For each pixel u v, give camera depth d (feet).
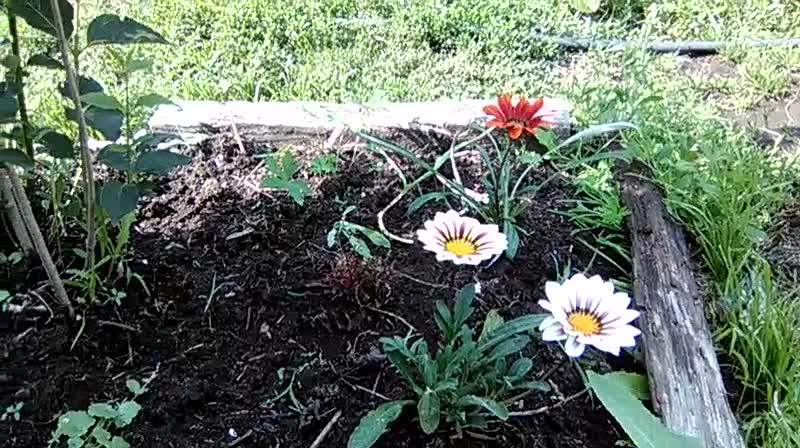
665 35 3.36
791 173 2.63
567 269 2.18
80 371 1.90
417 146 2.56
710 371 1.96
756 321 2.11
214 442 1.79
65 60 1.77
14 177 1.87
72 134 2.49
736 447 1.82
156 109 2.61
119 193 1.84
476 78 3.05
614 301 1.72
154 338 1.98
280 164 2.43
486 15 3.27
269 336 2.00
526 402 1.90
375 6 3.35
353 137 2.56
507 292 2.15
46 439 1.77
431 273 2.18
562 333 1.68
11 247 2.17
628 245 2.36
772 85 3.07
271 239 2.23
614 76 3.11
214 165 2.46
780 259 2.42
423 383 1.83
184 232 2.24
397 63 3.09
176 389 1.87
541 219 2.39
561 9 3.41
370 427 1.75
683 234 2.37
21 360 1.91
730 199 2.43
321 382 1.91
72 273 2.06
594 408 1.92
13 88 1.86
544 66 3.16
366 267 2.11
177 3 3.22
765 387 2.02
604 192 2.45
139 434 1.79
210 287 2.10
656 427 1.73
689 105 2.85
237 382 1.90
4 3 1.79
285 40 3.18
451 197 2.40
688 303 2.13
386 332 2.02
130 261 2.13
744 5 3.46
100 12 3.17
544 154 2.52
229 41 3.07
